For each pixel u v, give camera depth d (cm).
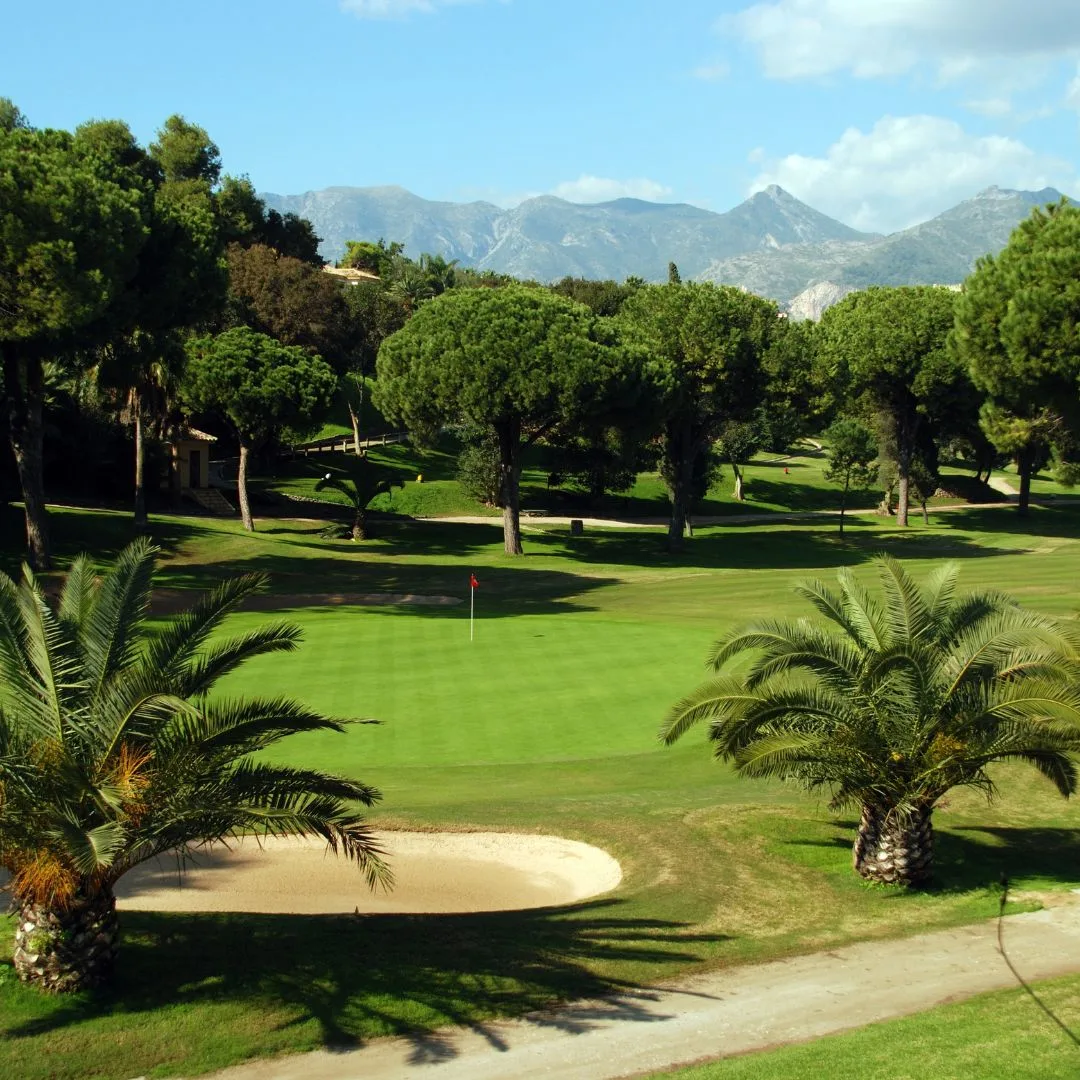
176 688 1188
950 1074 1003
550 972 1237
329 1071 1034
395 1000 1160
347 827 1236
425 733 2300
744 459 10194
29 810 1096
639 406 5584
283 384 5772
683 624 3625
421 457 8688
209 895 1507
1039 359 4041
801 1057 1036
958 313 4450
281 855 1664
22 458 4162
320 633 3378
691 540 6681
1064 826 1806
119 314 4106
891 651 1469
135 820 1117
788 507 9025
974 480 9581
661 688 2670
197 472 6831
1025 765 2100
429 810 1783
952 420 7825
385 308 9938
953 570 1681
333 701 2531
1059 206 4416
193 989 1161
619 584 4978
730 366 6006
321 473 7856
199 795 1145
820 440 12712
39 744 1137
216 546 5216
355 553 5662
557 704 2528
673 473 6425
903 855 1512
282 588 4491
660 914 1412
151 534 5169
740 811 1808
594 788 1953
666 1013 1152
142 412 5134
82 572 1338
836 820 1794
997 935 1366
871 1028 1109
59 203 3525
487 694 2616
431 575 5078
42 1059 1027
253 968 1210
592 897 1500
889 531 7456
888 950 1320
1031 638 1529
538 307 5538
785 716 1553
